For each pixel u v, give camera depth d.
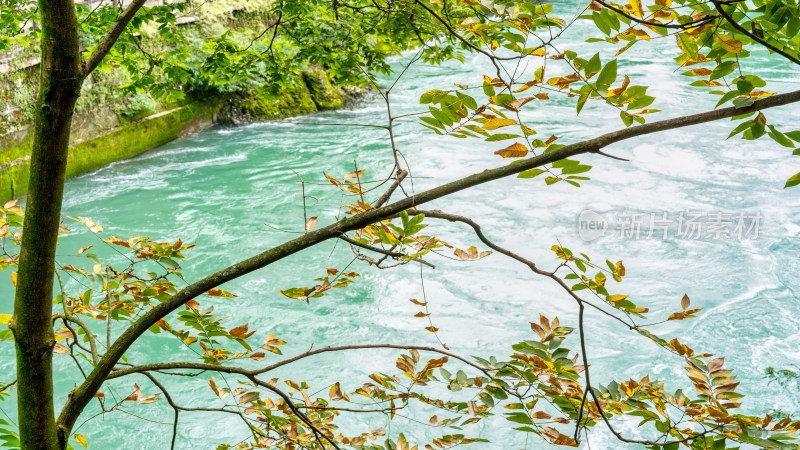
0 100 12.77
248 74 5.14
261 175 14.86
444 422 2.09
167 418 7.88
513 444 7.46
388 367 8.83
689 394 8.12
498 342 9.34
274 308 10.04
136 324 1.53
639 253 11.48
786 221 12.41
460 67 21.22
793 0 1.41
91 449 7.39
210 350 2.17
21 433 1.46
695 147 15.98
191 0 16.83
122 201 13.46
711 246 11.51
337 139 17.02
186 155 16.05
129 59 4.98
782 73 19.42
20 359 1.42
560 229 12.37
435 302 10.23
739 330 9.41
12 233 2.26
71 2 1.28
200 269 11.07
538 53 1.43
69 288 9.63
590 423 1.95
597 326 9.62
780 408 7.86
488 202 13.50
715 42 1.50
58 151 1.34
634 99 1.32
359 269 11.05
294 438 2.34
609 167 15.12
